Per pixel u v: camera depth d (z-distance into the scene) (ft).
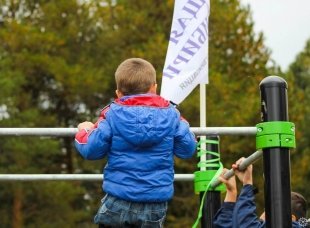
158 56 103.35
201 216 26.30
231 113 100.83
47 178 27.22
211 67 106.83
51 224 107.65
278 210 18.38
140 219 19.44
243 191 21.45
